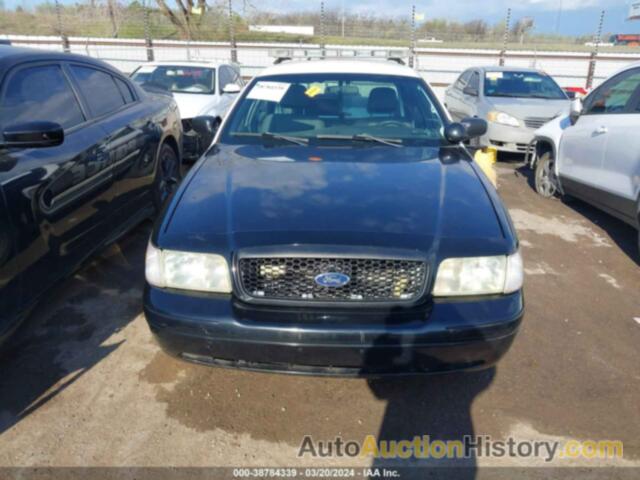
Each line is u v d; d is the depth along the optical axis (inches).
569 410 97.1
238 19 861.8
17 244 96.3
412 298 82.1
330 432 91.4
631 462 85.7
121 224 145.4
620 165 172.9
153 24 837.8
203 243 84.9
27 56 119.6
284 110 139.2
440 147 127.5
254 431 91.2
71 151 117.6
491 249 84.6
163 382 102.7
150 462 84.3
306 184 101.3
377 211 90.5
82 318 124.6
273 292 82.7
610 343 119.2
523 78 348.2
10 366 106.7
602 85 200.4
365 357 81.3
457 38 711.7
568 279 153.1
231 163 114.5
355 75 148.5
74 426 91.4
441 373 84.8
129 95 166.4
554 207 224.7
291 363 83.2
